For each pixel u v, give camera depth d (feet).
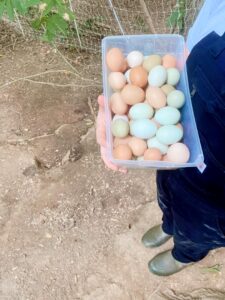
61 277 3.43
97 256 3.51
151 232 3.50
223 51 2.00
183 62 2.32
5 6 2.94
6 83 4.50
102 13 4.76
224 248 3.56
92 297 3.34
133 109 2.22
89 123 4.22
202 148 2.22
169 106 2.22
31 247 3.55
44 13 3.06
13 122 4.23
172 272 3.37
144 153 2.15
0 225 3.64
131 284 3.40
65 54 4.78
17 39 4.86
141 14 4.75
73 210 3.71
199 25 2.20
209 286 3.41
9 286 3.38
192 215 2.51
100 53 4.77
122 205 3.75
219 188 2.31
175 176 2.49
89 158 3.99
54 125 4.21
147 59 2.32
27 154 4.01
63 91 4.47
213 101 2.06
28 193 3.79
